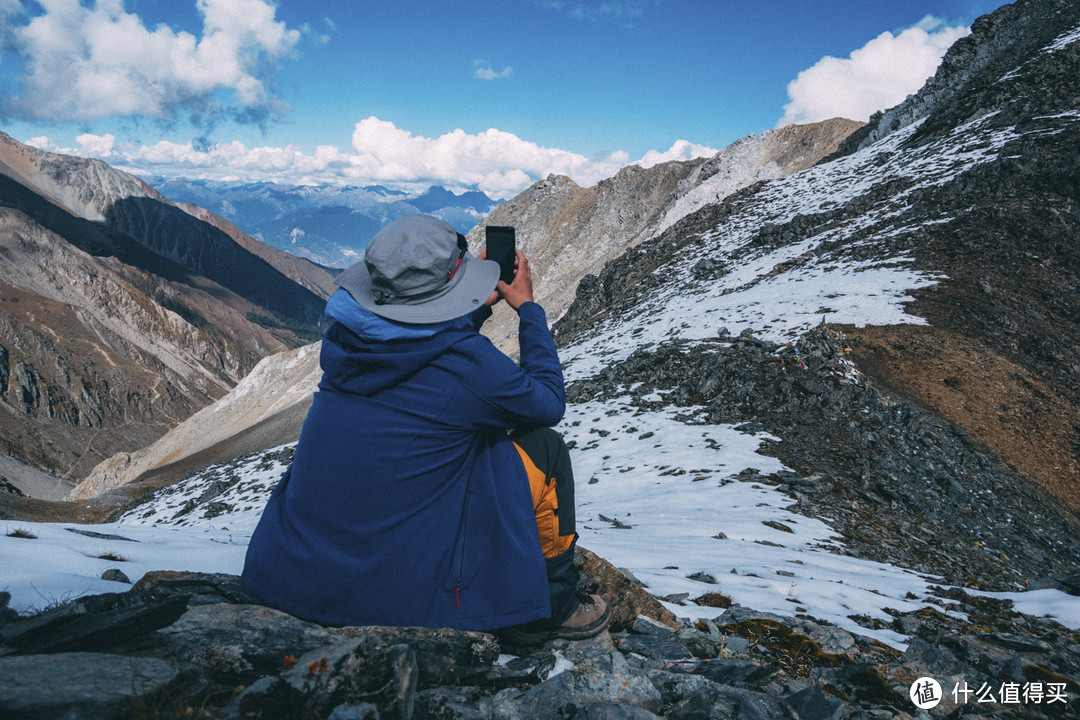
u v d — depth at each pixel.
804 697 2.43
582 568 3.59
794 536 14.20
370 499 2.12
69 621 1.98
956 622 6.12
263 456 57.25
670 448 23.45
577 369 42.66
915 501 19.09
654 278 67.88
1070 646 5.93
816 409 25.30
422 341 2.10
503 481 2.30
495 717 2.03
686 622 3.71
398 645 1.87
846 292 38.53
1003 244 39.72
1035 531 19.25
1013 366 28.66
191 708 1.48
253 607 2.12
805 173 83.00
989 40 85.56
